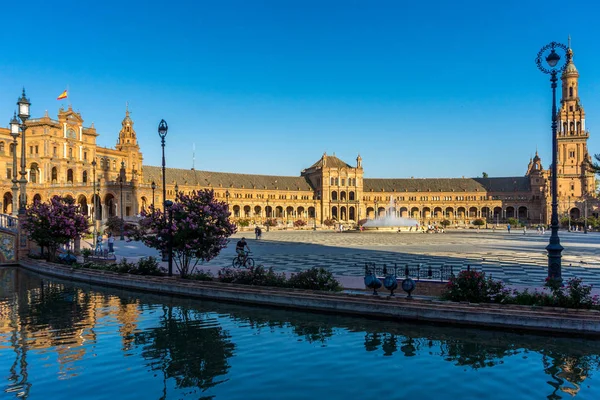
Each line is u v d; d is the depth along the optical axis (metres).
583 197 174.25
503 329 19.05
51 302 26.14
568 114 182.88
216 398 12.86
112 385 13.86
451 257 44.41
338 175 199.62
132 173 144.75
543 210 185.00
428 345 17.58
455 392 13.20
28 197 123.12
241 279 26.62
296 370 15.00
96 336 19.16
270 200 191.50
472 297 20.67
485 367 15.22
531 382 13.95
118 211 116.50
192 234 29.36
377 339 18.42
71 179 134.25
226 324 20.95
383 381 14.03
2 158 121.94
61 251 44.62
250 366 15.41
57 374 14.80
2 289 30.47
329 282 24.64
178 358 16.30
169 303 25.62
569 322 18.20
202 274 29.03
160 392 13.30
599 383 13.88
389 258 43.50
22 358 16.38
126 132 160.88
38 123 124.75
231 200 179.88
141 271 31.38
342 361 15.84
